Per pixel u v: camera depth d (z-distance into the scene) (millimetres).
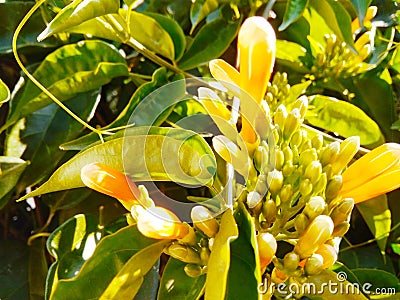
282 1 355
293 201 232
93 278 234
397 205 359
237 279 196
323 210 211
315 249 205
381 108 370
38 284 327
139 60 351
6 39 323
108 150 223
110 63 304
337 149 223
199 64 323
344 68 358
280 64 369
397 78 391
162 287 231
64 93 303
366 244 362
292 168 222
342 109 331
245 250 201
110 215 327
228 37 330
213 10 333
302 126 313
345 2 355
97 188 205
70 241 274
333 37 351
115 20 294
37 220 349
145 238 240
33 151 311
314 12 345
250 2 343
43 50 334
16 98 296
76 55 303
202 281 232
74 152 326
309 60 363
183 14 355
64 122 316
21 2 325
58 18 223
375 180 221
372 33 350
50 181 222
